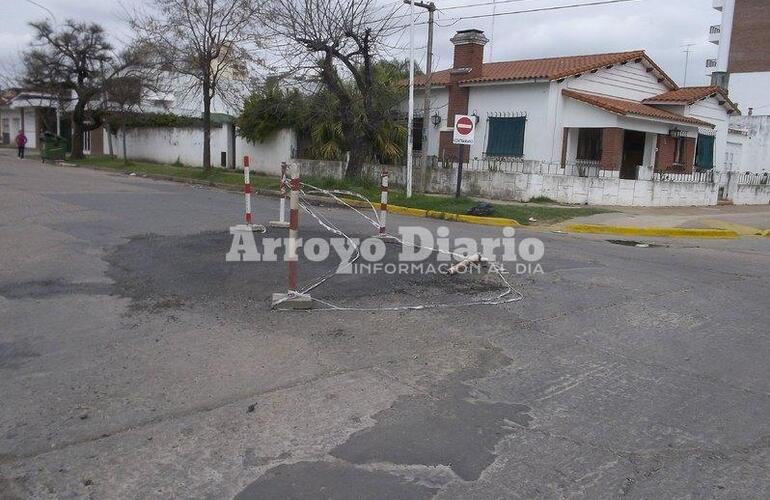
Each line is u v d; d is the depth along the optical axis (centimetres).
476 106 2347
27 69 3447
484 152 2330
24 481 364
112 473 373
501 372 543
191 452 398
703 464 401
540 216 1664
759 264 1100
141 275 838
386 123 2359
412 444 413
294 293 705
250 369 531
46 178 2217
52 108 4262
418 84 2509
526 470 386
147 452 397
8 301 711
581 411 471
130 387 491
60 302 711
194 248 1012
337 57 2038
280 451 401
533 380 527
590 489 368
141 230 1171
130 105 3253
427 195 2008
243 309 701
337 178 2327
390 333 635
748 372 563
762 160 3173
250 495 353
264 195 2088
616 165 2070
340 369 536
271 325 648
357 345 597
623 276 937
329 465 385
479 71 2384
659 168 2280
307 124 2633
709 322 713
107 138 4072
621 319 711
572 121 2144
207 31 2369
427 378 523
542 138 2166
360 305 731
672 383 531
